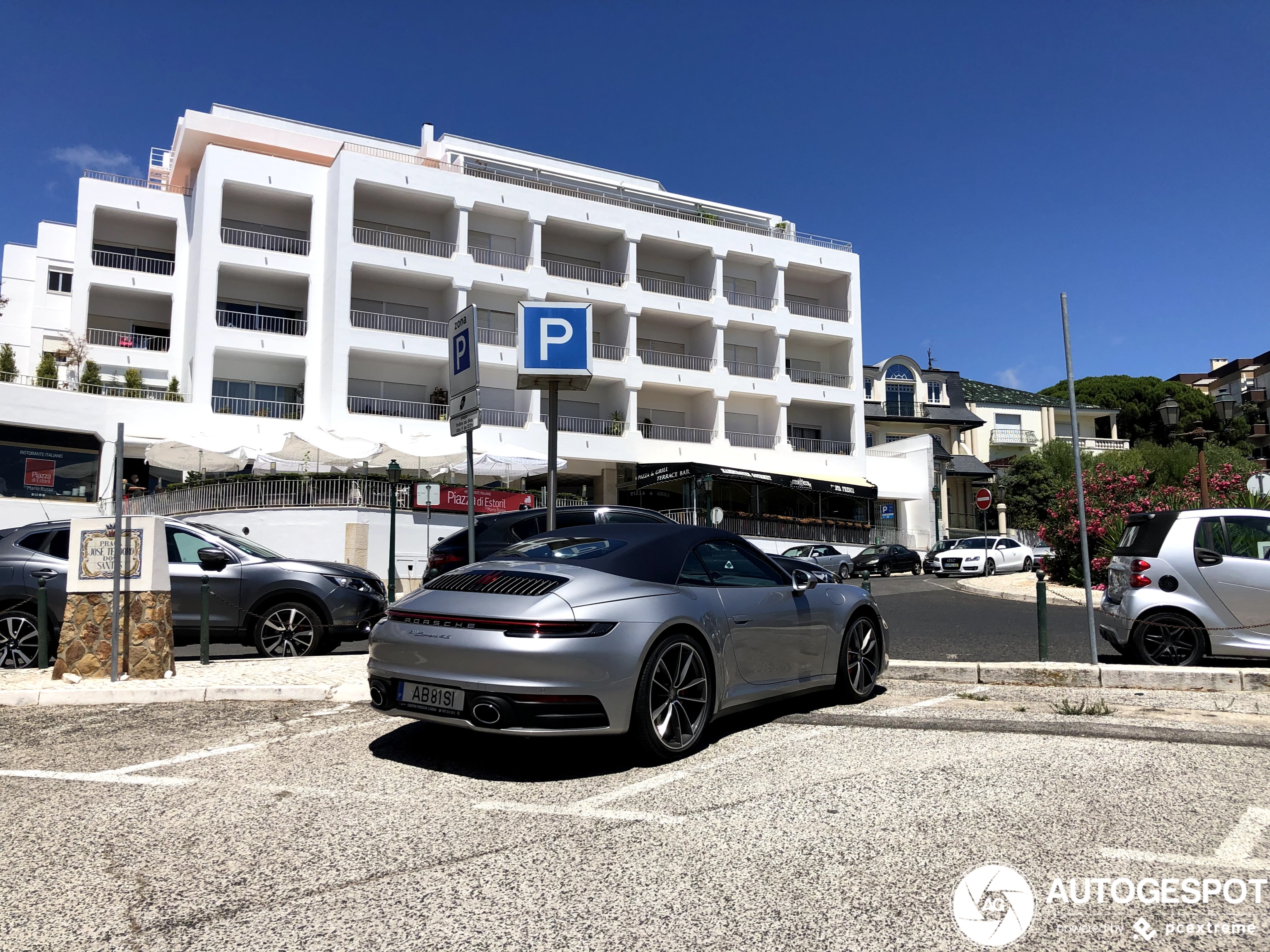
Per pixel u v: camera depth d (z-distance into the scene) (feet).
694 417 133.69
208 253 99.55
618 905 9.32
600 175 143.84
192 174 114.52
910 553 109.81
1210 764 15.05
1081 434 190.70
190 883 10.03
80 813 12.73
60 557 26.89
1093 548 61.05
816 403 139.33
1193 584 25.08
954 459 160.56
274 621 28.73
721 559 17.95
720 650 16.37
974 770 14.60
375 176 107.14
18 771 15.10
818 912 9.11
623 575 15.65
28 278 115.75
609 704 14.16
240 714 19.88
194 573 27.96
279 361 105.91
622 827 11.90
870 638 21.66
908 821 12.00
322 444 79.92
